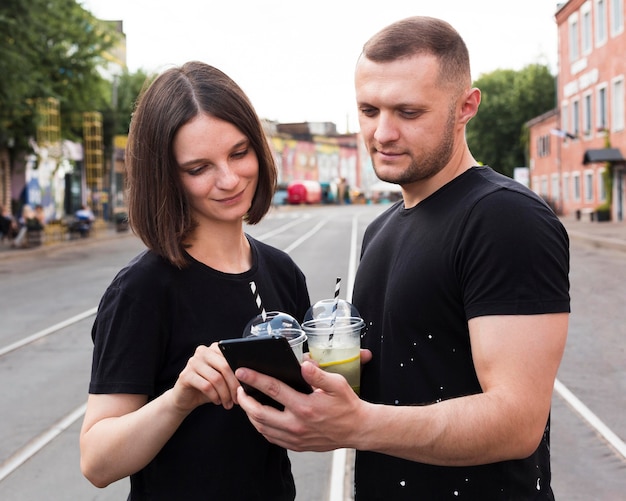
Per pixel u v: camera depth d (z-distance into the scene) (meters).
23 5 19.83
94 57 25.48
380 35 1.87
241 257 2.08
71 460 4.60
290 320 1.73
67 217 40.50
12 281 15.00
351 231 31.91
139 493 1.92
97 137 37.81
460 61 1.86
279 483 2.02
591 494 3.91
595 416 5.20
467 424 1.53
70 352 7.70
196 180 1.88
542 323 1.63
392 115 1.84
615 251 18.73
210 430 1.89
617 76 29.19
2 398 5.98
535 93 51.03
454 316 1.81
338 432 1.46
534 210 1.70
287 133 98.06
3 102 21.23
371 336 2.04
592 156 28.94
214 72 1.92
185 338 1.89
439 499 1.85
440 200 1.90
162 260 1.90
